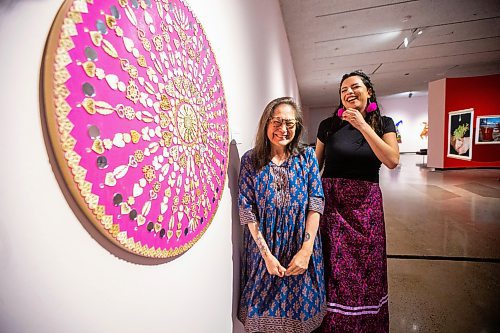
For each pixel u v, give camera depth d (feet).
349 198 4.46
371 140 4.08
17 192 1.21
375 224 4.42
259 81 6.85
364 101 4.47
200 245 2.87
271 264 3.64
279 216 3.85
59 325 1.37
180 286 2.44
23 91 1.21
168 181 2.07
